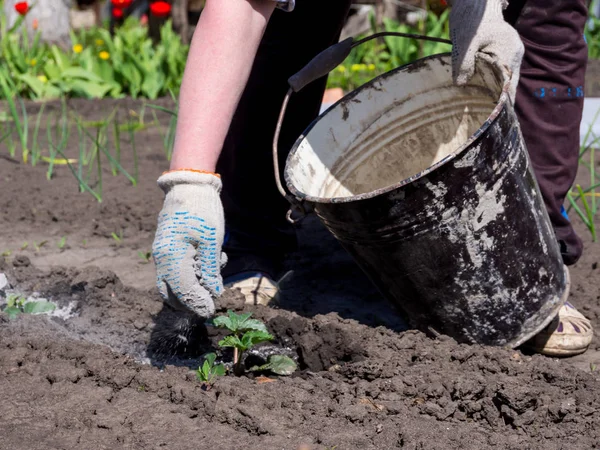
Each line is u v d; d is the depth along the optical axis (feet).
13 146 15.07
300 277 9.90
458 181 8.07
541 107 8.75
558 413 7.98
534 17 8.67
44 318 8.90
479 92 8.55
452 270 8.28
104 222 10.96
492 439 7.82
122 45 23.13
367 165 8.80
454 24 8.34
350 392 8.19
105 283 9.33
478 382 8.16
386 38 23.99
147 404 7.93
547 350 8.75
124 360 8.30
